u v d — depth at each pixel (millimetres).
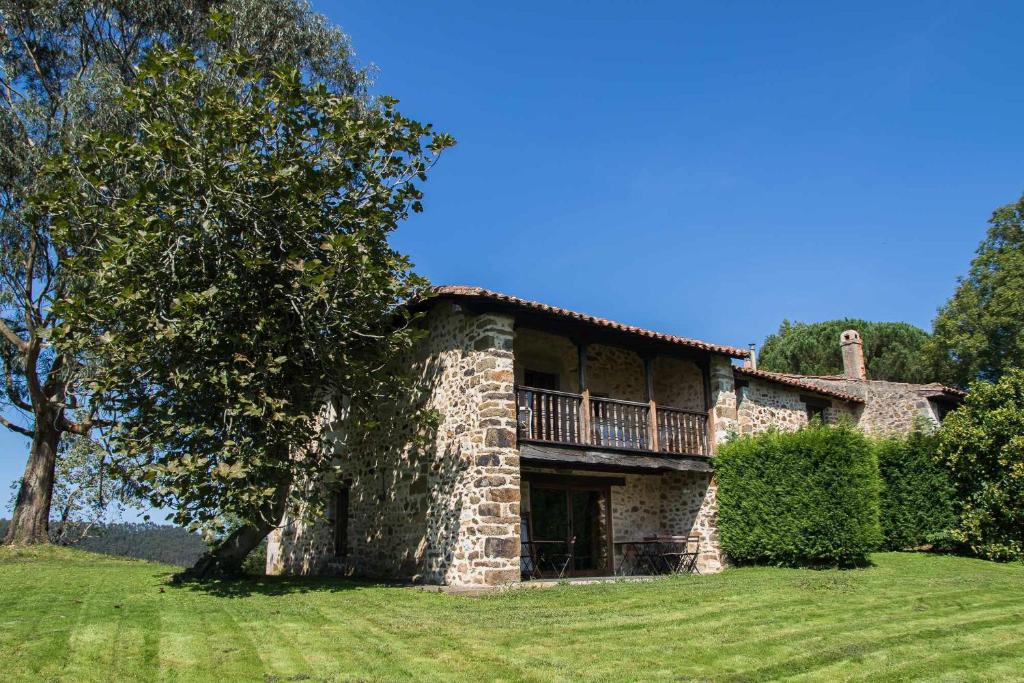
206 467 9242
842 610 8094
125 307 9602
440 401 11898
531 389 11656
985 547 13234
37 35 14977
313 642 6387
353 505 13945
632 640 6645
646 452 12891
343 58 17625
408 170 11188
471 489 10695
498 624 7191
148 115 10266
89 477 19547
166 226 9586
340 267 10188
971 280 24375
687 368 15039
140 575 11367
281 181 10156
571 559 13008
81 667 5402
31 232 13984
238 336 9570
